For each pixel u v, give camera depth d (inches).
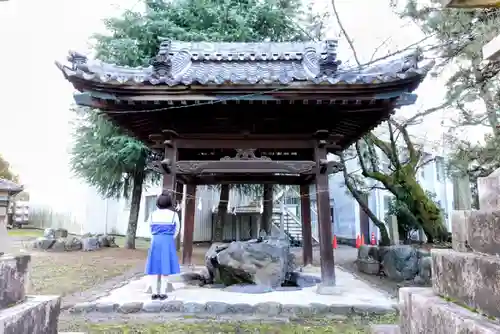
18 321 69.4
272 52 281.1
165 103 211.8
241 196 679.7
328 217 233.6
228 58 273.0
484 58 83.9
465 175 311.9
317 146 245.1
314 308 191.5
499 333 51.7
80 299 211.8
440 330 67.8
